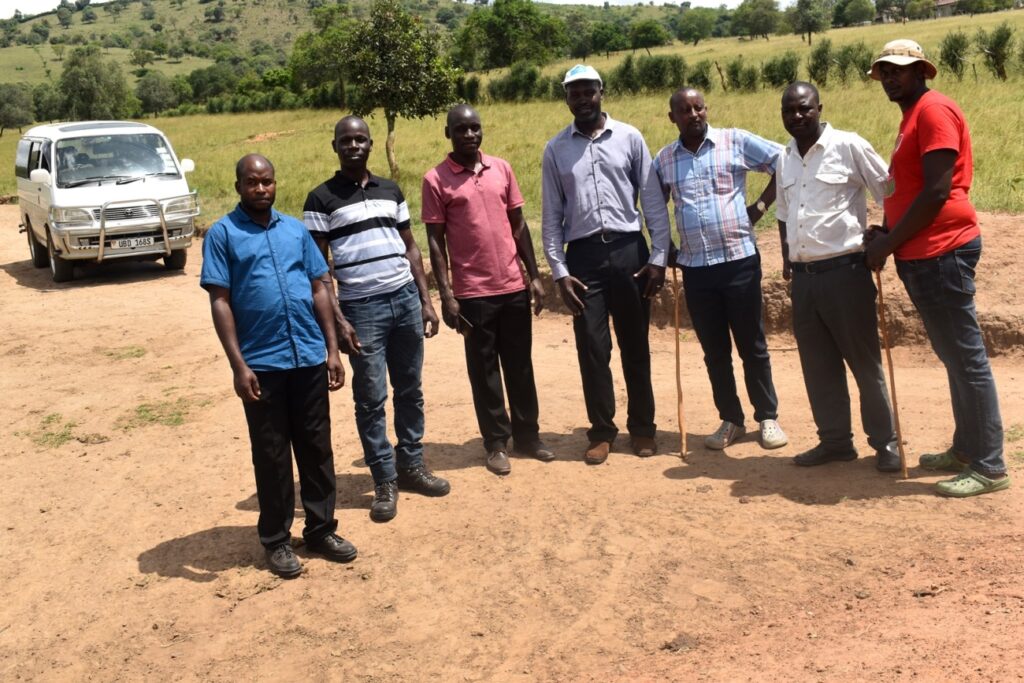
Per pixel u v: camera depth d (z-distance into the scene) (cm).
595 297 556
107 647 421
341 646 404
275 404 449
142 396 799
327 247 508
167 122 5741
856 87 3019
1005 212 968
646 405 575
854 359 499
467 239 545
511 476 559
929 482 488
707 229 541
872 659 325
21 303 1211
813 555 427
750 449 572
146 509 561
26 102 7506
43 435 719
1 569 505
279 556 466
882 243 457
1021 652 310
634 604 408
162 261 1468
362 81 1897
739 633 373
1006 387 644
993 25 5328
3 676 406
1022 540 408
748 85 3531
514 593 430
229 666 397
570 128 553
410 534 494
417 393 538
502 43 7006
